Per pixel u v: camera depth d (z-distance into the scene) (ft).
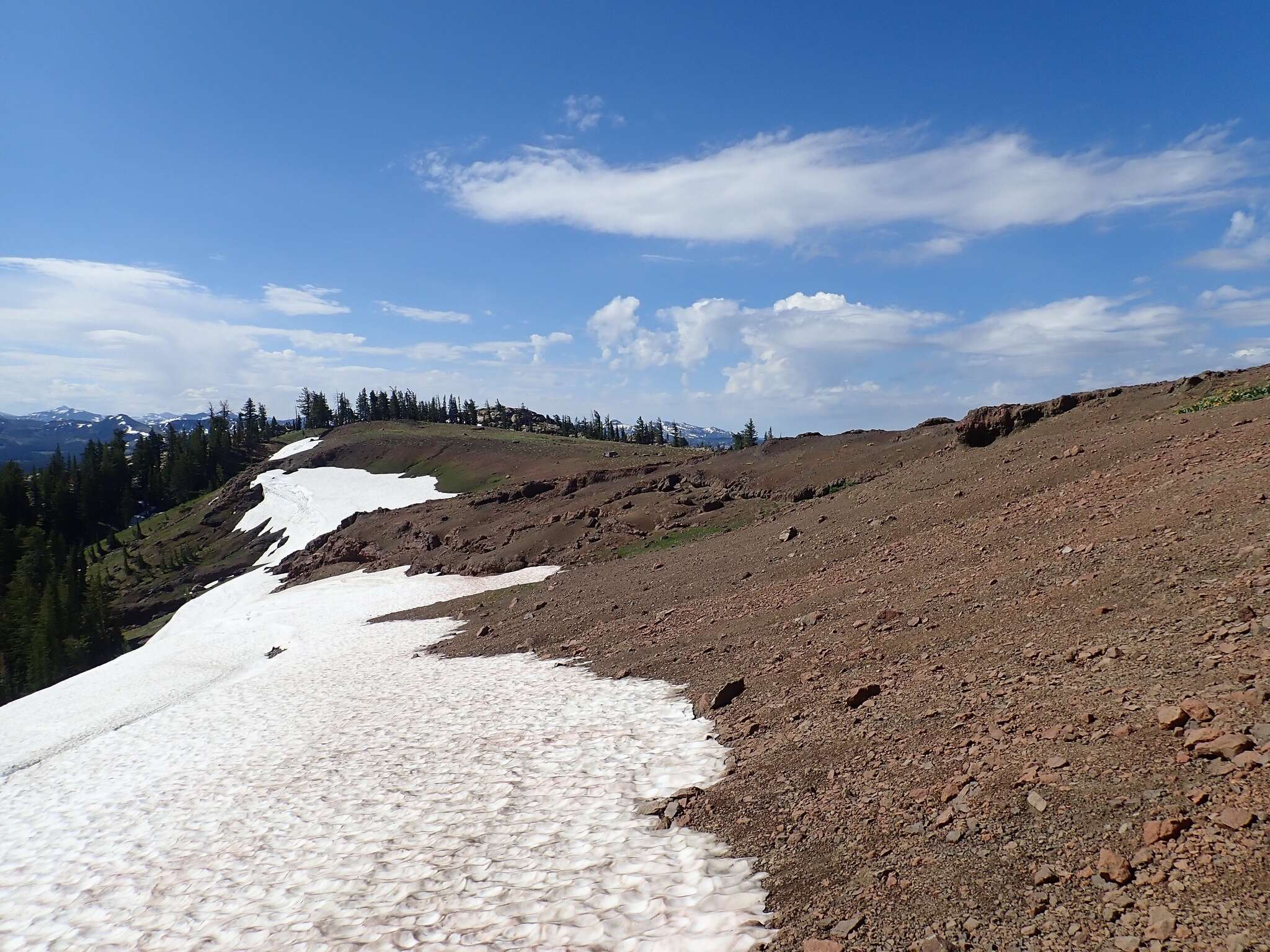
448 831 35.70
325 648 109.19
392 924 28.04
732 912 24.32
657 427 611.88
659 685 54.95
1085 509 57.00
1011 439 108.37
